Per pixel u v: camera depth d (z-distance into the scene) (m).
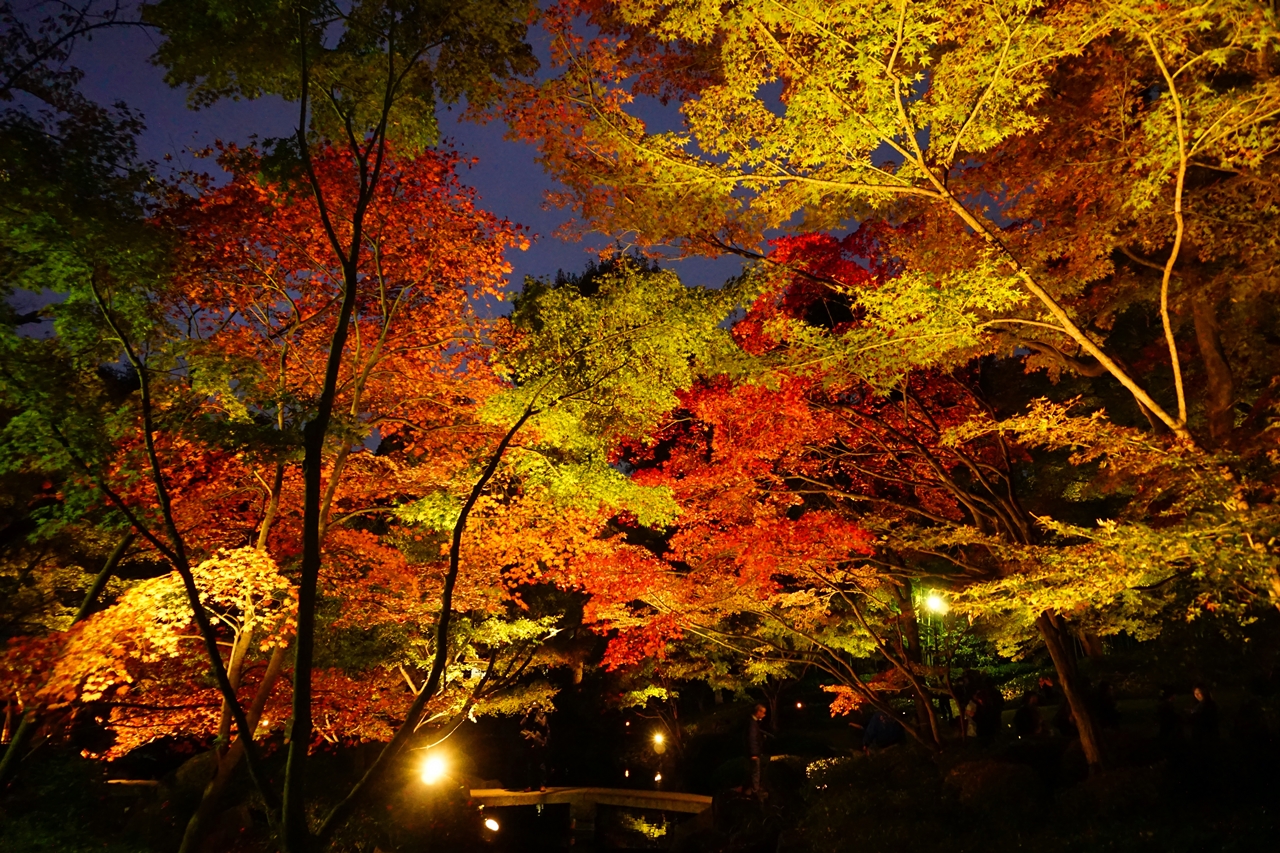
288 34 7.80
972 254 10.21
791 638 16.69
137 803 12.44
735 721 27.34
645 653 14.72
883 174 8.80
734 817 15.38
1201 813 9.41
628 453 15.91
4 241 7.59
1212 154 8.62
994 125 8.16
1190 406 16.11
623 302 9.80
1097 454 8.55
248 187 11.44
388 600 13.69
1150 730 14.19
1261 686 15.05
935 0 7.33
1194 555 6.95
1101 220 10.32
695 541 13.60
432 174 12.54
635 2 8.70
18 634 12.48
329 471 13.42
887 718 16.34
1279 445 8.69
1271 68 8.94
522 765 28.59
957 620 20.78
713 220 10.36
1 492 11.88
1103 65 9.82
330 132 9.14
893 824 11.82
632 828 22.62
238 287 12.18
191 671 11.91
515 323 10.84
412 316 13.44
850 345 8.88
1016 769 11.77
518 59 8.77
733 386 12.12
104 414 8.38
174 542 7.01
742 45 8.41
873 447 14.56
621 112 9.53
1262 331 15.56
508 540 13.11
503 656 17.19
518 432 11.63
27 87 7.54
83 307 8.58
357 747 18.31
